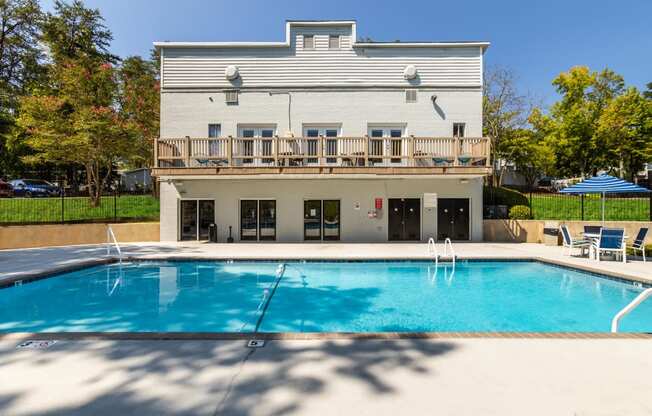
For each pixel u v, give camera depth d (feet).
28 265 30.58
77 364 11.30
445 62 51.85
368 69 51.85
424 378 10.48
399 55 51.88
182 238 51.52
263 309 22.35
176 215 51.01
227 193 51.08
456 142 44.83
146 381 10.23
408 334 13.85
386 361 11.57
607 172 105.40
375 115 51.65
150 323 19.76
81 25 86.28
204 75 51.88
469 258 35.35
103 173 87.97
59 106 59.06
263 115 51.75
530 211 52.01
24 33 85.35
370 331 18.61
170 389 9.77
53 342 13.01
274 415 8.57
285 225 50.96
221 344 12.85
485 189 57.98
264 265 35.14
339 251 40.16
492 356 12.02
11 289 24.79
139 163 86.48
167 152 46.91
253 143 50.93
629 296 24.93
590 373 10.85
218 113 51.70
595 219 54.13
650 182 90.38
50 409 8.87
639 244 34.27
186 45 51.03
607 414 8.68
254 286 28.07
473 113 51.55
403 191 50.93
